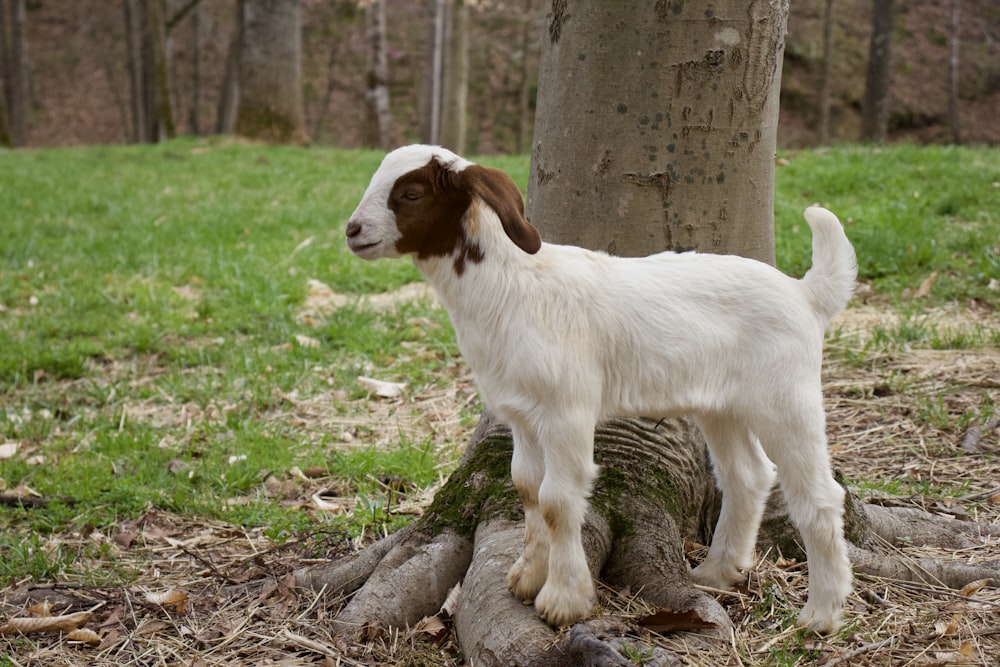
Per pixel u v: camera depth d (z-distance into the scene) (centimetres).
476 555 341
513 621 305
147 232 1046
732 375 305
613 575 341
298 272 867
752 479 333
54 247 991
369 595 344
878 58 1966
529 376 292
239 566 394
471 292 298
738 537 337
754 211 369
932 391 525
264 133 1892
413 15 3200
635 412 306
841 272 313
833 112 2641
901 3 2856
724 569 338
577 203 367
